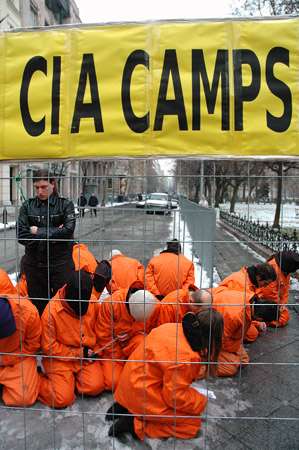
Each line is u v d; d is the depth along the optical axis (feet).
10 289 11.35
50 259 10.89
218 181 39.55
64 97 7.38
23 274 11.27
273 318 10.50
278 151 7.14
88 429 7.73
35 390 8.62
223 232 36.45
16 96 7.48
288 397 9.20
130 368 7.75
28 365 8.80
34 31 7.42
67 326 8.72
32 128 7.47
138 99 7.26
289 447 7.30
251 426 7.95
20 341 8.16
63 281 11.03
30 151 7.48
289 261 13.39
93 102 7.32
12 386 8.46
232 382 9.89
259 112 7.15
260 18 7.11
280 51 7.12
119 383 7.99
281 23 7.10
